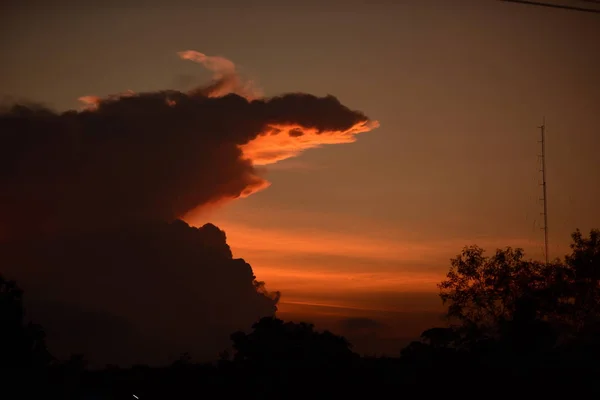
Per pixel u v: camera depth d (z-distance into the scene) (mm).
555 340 56844
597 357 53656
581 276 61781
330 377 59656
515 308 59406
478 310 62312
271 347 62500
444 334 59750
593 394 48906
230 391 60844
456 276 63750
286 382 59875
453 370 54625
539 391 50531
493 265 63219
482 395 52250
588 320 60719
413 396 55250
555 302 60750
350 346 65500
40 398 58688
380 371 60312
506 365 53812
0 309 59406
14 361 59125
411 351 60188
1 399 56844
